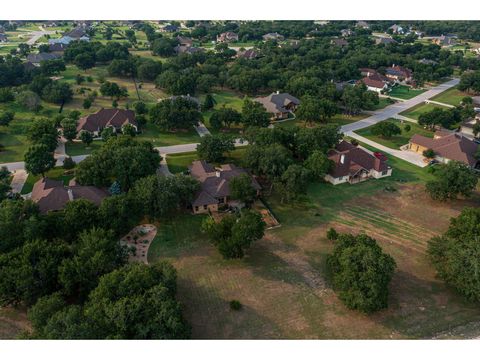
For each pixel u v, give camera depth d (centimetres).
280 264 6988
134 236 7606
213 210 8531
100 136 12419
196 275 6694
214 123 12744
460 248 6038
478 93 17912
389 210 8731
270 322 5769
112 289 5316
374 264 5778
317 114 13475
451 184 8756
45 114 14062
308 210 8675
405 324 5756
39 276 5666
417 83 19275
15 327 5553
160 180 7900
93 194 8175
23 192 9075
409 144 12031
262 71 17625
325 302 6150
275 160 9081
